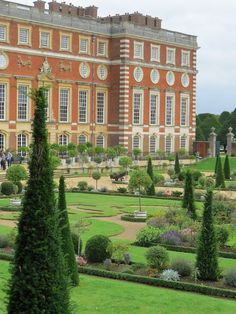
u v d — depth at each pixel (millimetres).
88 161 74125
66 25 78875
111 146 86500
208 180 53688
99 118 85500
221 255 28984
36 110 12812
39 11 75562
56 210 12695
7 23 72062
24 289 12148
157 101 90438
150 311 19297
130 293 21281
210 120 125438
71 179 66125
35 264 12203
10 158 67812
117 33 84875
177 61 93438
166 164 79750
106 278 23641
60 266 12375
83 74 82125
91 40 82875
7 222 37906
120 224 38344
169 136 93000
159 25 94875
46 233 12328
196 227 31672
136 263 25484
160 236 31219
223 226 31406
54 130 78375
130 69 85438
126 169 72875
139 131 87688
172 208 37156
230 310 19594
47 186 12602
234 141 99188
